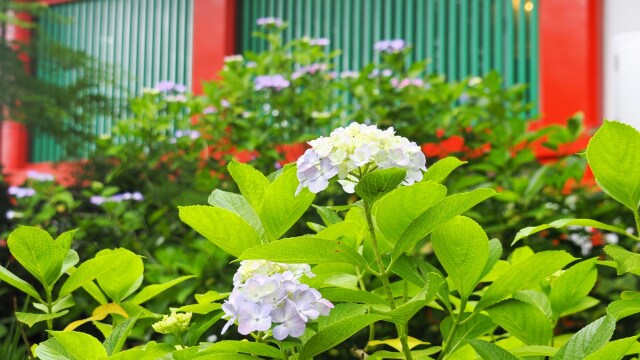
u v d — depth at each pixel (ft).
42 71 37.40
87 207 17.69
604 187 4.72
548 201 12.42
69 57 32.32
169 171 16.98
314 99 17.22
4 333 11.92
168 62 31.83
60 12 36.32
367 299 4.36
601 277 11.01
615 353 3.49
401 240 4.21
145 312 5.12
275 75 16.85
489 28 23.95
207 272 10.79
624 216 11.87
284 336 3.55
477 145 13.76
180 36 31.55
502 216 11.73
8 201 17.30
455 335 5.11
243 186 4.89
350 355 10.41
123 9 33.96
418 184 4.20
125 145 17.42
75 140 32.35
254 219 5.06
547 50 21.84
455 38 24.61
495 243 5.06
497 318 4.91
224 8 27.71
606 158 4.59
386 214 4.36
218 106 16.99
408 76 15.87
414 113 14.52
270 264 4.22
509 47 23.44
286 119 16.84
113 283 5.41
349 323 3.79
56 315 5.12
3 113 33.04
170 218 14.96
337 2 27.22
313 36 27.66
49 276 5.18
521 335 4.94
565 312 5.81
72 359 4.48
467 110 14.30
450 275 4.72
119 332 4.47
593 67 21.39
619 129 4.45
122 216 15.08
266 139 16.16
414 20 25.59
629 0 21.21
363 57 26.61
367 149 3.95
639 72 20.84
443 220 4.17
